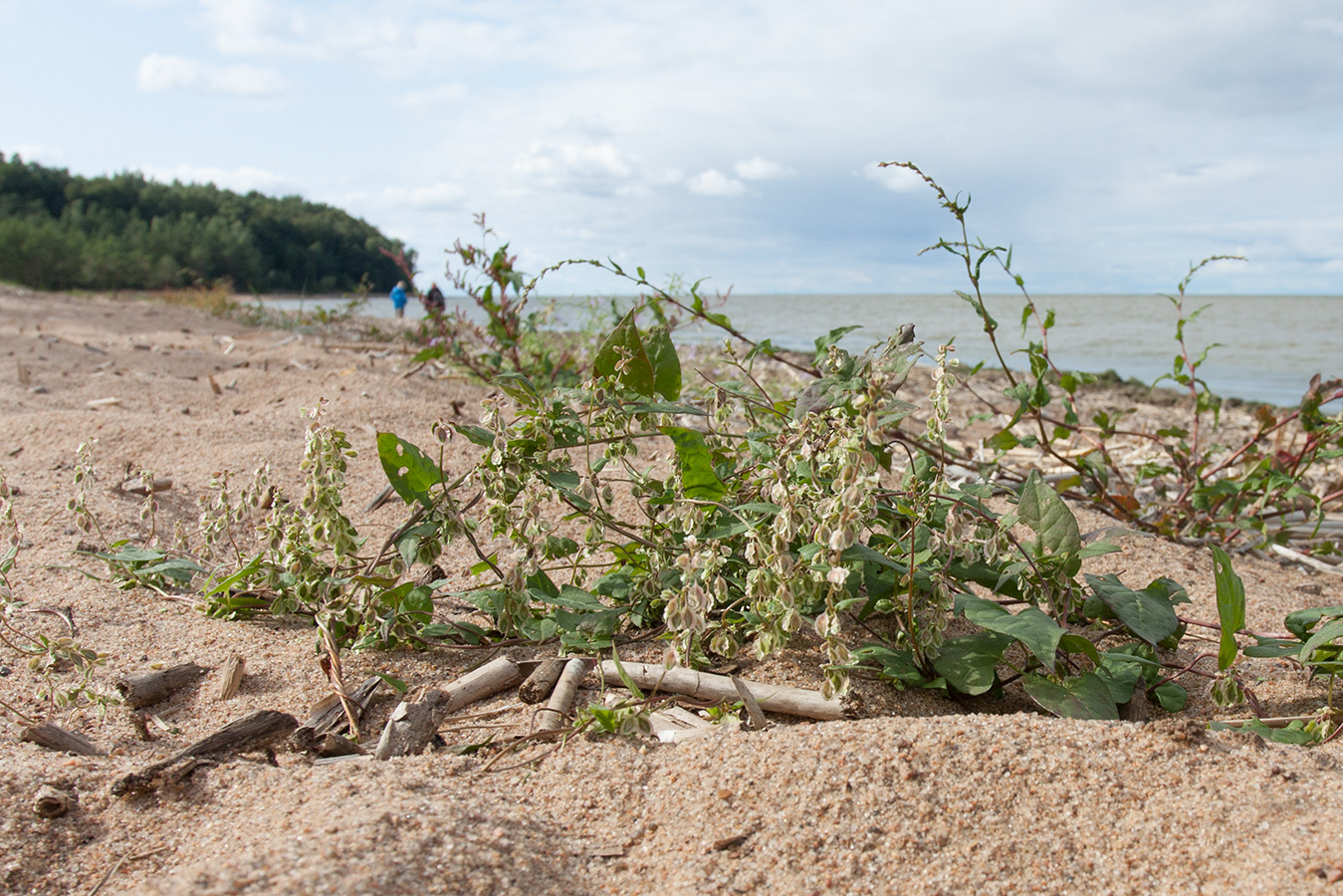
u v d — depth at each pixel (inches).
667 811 69.0
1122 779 69.5
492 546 139.9
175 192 3715.6
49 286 1706.4
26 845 64.0
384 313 1115.9
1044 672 92.6
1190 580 141.0
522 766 76.9
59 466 184.5
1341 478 204.5
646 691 90.0
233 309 786.8
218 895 51.9
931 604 89.4
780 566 78.4
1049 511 90.7
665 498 100.3
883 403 77.7
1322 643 82.0
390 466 90.3
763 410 119.1
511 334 249.0
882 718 82.1
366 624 95.1
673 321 252.8
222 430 219.1
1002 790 68.2
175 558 126.6
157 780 70.4
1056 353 894.4
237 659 93.9
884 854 62.6
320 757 79.0
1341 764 73.5
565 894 59.4
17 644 101.6
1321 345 991.0
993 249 133.0
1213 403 178.4
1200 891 58.2
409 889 55.3
